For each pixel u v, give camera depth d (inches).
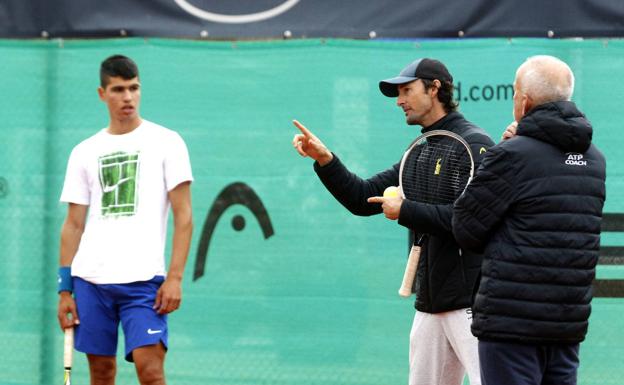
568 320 521.3
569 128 522.9
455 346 621.3
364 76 797.9
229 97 804.6
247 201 800.3
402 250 793.6
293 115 800.9
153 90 803.4
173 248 638.5
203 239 799.7
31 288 808.3
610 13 785.6
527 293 518.9
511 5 789.9
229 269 799.1
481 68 790.5
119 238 633.0
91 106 810.2
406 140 798.5
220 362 797.2
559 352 535.5
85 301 637.9
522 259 519.8
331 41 797.2
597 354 784.9
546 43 787.4
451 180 620.1
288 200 799.7
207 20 802.2
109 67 637.9
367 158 798.5
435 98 641.0
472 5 791.1
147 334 628.4
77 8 808.3
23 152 812.0
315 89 799.7
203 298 798.5
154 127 649.0
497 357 527.5
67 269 651.5
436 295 618.8
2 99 810.2
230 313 797.9
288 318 796.6
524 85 534.9
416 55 794.2
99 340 640.4
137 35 804.6
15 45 809.5
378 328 793.6
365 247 795.4
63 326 646.5
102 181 640.4
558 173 522.9
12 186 810.8
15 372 805.9
